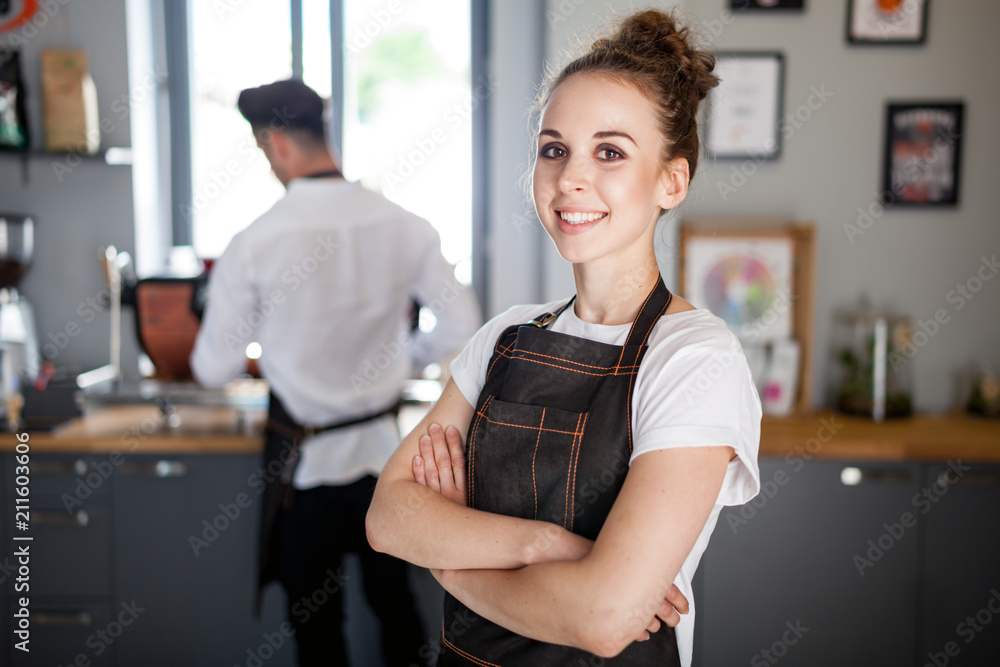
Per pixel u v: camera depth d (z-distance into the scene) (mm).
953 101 2371
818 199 2426
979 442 2066
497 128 2582
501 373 998
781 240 2322
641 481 823
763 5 2367
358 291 1888
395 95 2854
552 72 1068
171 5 2783
